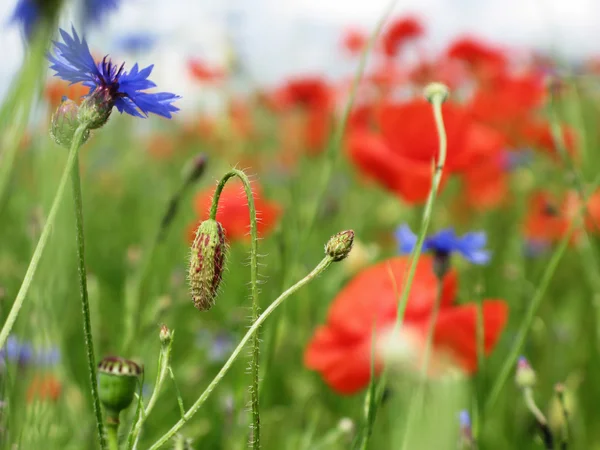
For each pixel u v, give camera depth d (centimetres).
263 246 89
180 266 85
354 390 53
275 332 52
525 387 44
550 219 93
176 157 170
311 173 138
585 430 67
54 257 45
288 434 62
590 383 73
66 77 36
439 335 49
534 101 106
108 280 99
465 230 114
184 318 82
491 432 64
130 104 36
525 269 98
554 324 77
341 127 59
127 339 55
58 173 45
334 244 37
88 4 36
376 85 126
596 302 70
